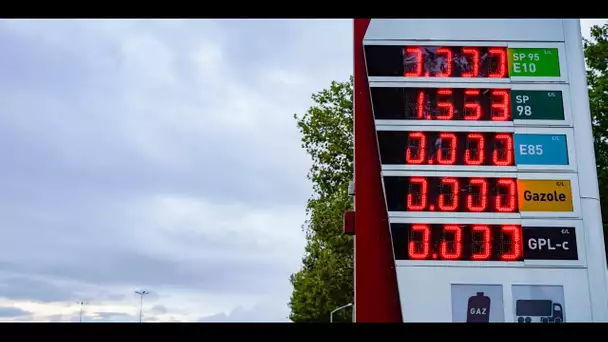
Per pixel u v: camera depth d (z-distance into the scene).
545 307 7.69
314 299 38.50
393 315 7.92
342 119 26.56
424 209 7.91
